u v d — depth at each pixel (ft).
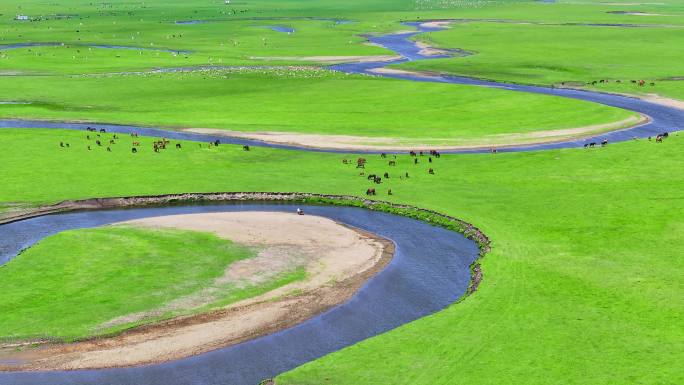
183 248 208.85
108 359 150.41
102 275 189.67
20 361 149.38
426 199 256.52
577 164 296.71
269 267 196.54
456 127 380.37
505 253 205.16
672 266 192.24
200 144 338.34
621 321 162.91
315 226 231.50
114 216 247.29
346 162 308.19
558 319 164.55
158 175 290.15
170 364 148.97
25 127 375.25
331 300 177.88
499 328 161.17
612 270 191.11
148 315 168.55
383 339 157.48
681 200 244.22
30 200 260.21
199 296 178.40
